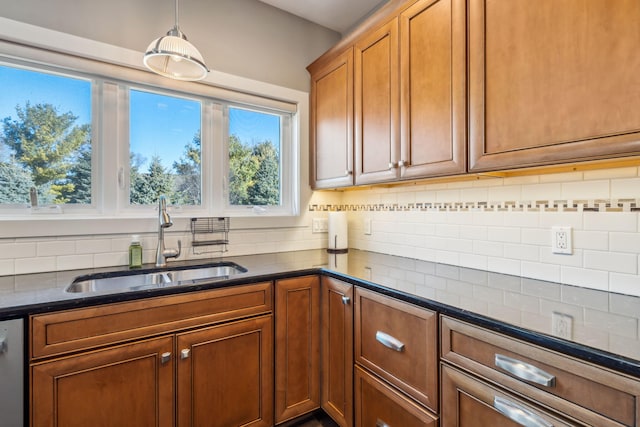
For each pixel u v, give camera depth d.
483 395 0.92
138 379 1.20
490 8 1.14
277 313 1.54
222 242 1.94
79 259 1.55
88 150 1.62
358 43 1.77
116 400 1.16
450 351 1.02
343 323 1.50
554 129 0.97
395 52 1.52
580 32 0.92
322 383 1.66
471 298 1.09
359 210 2.29
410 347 1.16
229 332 1.40
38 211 1.51
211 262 1.80
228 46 1.96
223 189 2.01
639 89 0.81
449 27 1.27
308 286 1.63
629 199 1.09
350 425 1.46
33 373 1.02
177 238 1.81
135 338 1.19
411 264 1.72
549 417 0.77
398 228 1.98
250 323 1.46
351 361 1.46
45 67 1.50
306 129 2.25
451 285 1.27
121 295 1.16
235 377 1.42
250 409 1.47
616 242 1.12
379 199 2.12
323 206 2.34
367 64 1.71
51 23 1.46
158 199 1.72
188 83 1.81
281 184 2.25
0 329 0.97
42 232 1.46
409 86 1.45
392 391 1.24
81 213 1.60
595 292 1.14
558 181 1.26
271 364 1.52
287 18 2.18
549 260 1.29
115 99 1.67
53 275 1.42
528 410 0.81
